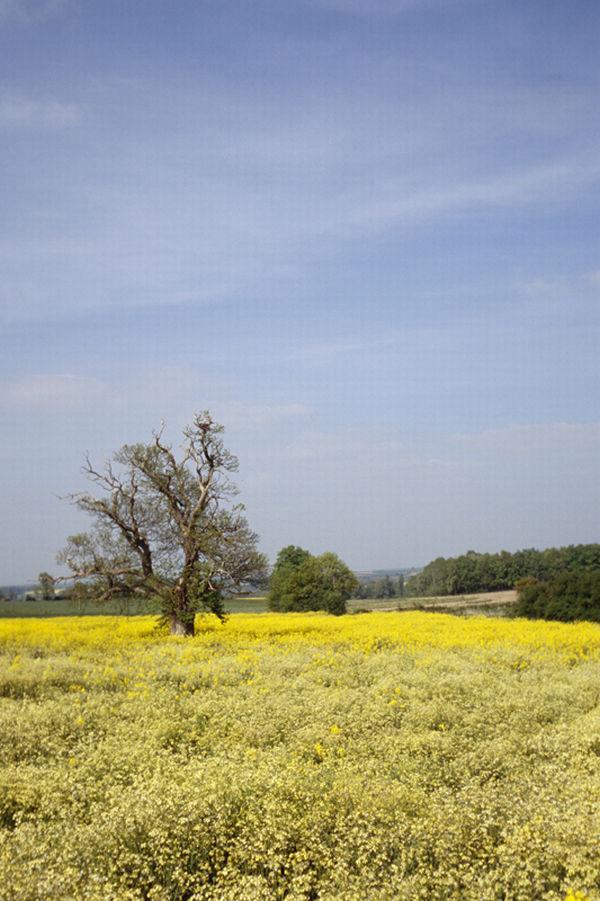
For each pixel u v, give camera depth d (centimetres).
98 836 653
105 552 3209
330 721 1229
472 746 1066
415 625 3325
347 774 844
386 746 1050
